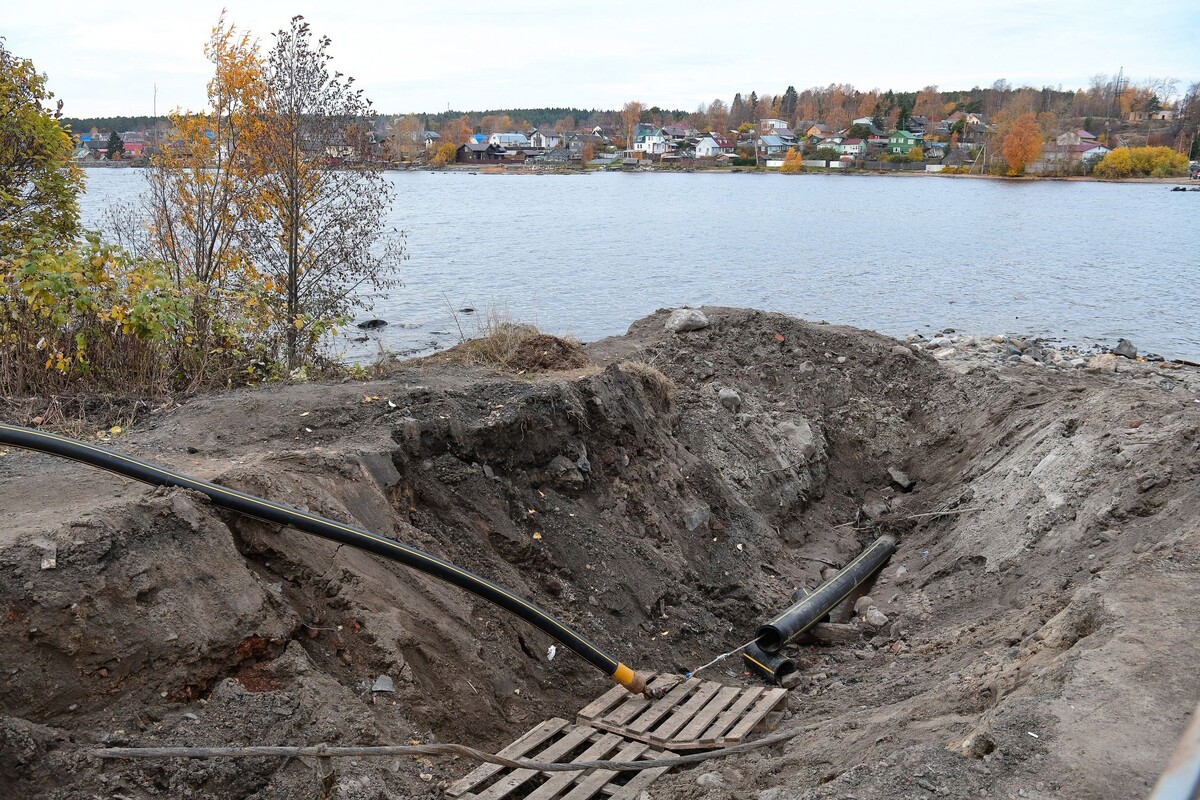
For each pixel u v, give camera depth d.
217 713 6.09
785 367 17.42
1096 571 9.60
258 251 16.48
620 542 10.91
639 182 121.31
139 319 10.78
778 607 11.88
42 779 5.31
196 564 6.64
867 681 9.65
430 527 9.20
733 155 169.50
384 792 6.00
